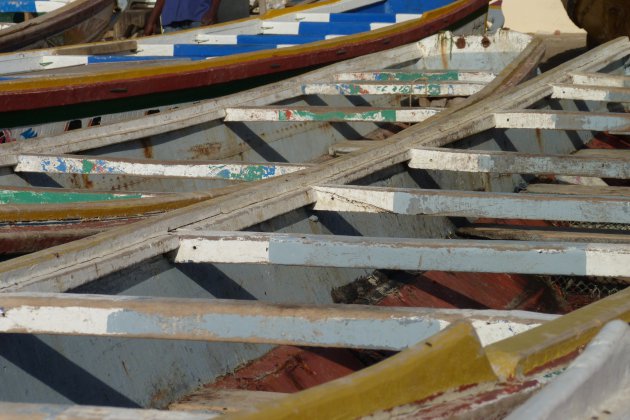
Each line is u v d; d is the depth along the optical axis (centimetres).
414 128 804
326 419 248
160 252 506
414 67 1298
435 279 688
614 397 261
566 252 492
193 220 546
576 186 862
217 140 965
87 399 454
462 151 727
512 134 932
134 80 1005
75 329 406
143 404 478
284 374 539
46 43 1496
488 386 283
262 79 1152
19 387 424
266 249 504
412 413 264
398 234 718
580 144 1065
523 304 701
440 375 273
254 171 745
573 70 1106
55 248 471
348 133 1133
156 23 1725
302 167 730
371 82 1093
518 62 1146
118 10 1758
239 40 1424
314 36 1455
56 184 805
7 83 906
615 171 700
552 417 229
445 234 767
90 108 977
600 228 782
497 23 2045
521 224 816
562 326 315
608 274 489
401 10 1683
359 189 618
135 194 688
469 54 1295
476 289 694
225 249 513
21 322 411
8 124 915
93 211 604
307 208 633
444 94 1095
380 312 386
